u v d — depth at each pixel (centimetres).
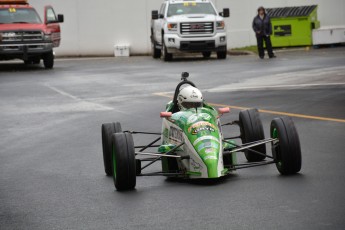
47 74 7119
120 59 9238
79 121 4047
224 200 2038
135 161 2283
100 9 10031
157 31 8756
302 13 9250
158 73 6706
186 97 2422
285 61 7294
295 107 4038
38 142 3456
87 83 6084
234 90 5044
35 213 2070
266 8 9656
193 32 8212
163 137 2566
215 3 9850
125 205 2075
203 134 2256
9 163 2973
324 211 1845
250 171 2466
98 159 2955
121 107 4531
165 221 1858
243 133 2584
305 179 2258
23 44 7725
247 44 9931
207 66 7238
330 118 3588
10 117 4325
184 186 2284
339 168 2422
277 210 1886
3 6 7975
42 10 9962
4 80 6594
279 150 2322
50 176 2652
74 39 10062
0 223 1973
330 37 9131
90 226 1869
